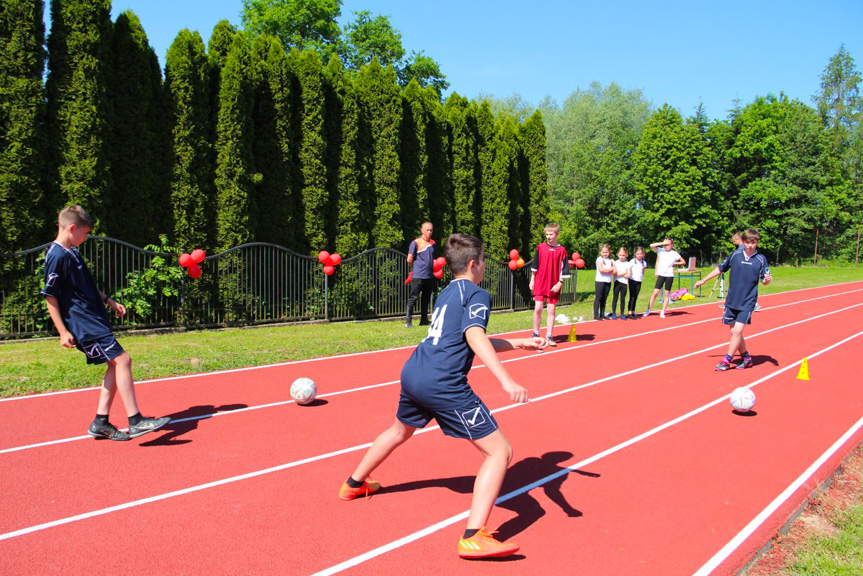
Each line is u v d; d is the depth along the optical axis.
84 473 4.65
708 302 20.34
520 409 6.88
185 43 11.69
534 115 19.56
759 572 3.58
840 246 53.69
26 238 9.91
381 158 15.20
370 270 14.62
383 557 3.56
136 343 9.70
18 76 9.73
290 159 13.38
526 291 18.86
